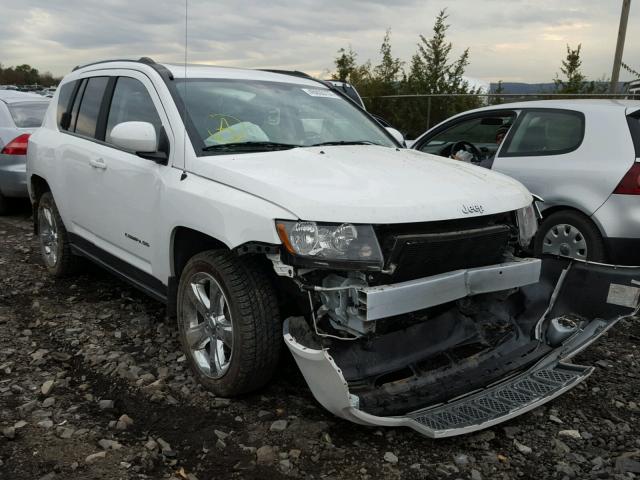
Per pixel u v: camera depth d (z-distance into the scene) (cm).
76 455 287
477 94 1619
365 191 302
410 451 299
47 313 471
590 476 285
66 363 388
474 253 321
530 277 345
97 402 339
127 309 484
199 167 348
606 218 504
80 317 465
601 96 1453
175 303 384
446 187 327
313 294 300
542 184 548
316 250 282
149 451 290
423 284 293
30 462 280
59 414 324
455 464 290
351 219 284
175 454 290
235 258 327
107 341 422
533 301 389
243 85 427
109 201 432
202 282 351
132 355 400
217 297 338
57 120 541
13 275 574
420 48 1970
